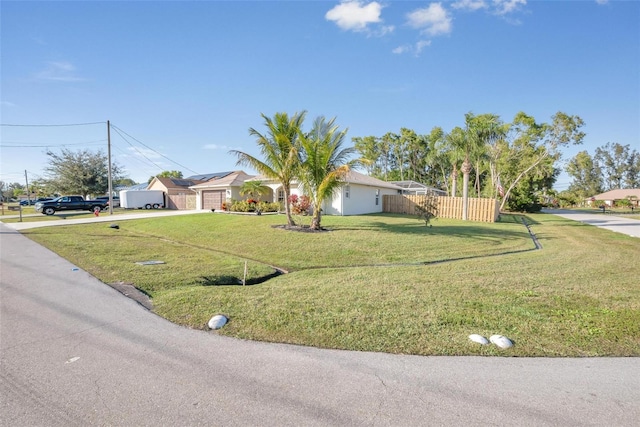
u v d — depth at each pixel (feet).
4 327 13.42
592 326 13.56
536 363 10.63
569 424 7.68
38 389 9.06
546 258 28.89
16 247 34.55
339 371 10.07
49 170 120.88
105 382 9.41
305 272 24.70
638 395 8.90
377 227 46.44
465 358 10.94
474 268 24.80
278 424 7.64
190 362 10.58
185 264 27.07
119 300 16.96
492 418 7.88
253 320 14.03
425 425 7.62
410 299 16.99
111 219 69.26
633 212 126.00
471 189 135.64
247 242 37.14
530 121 111.55
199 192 99.66
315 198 42.98
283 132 43.78
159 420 7.79
